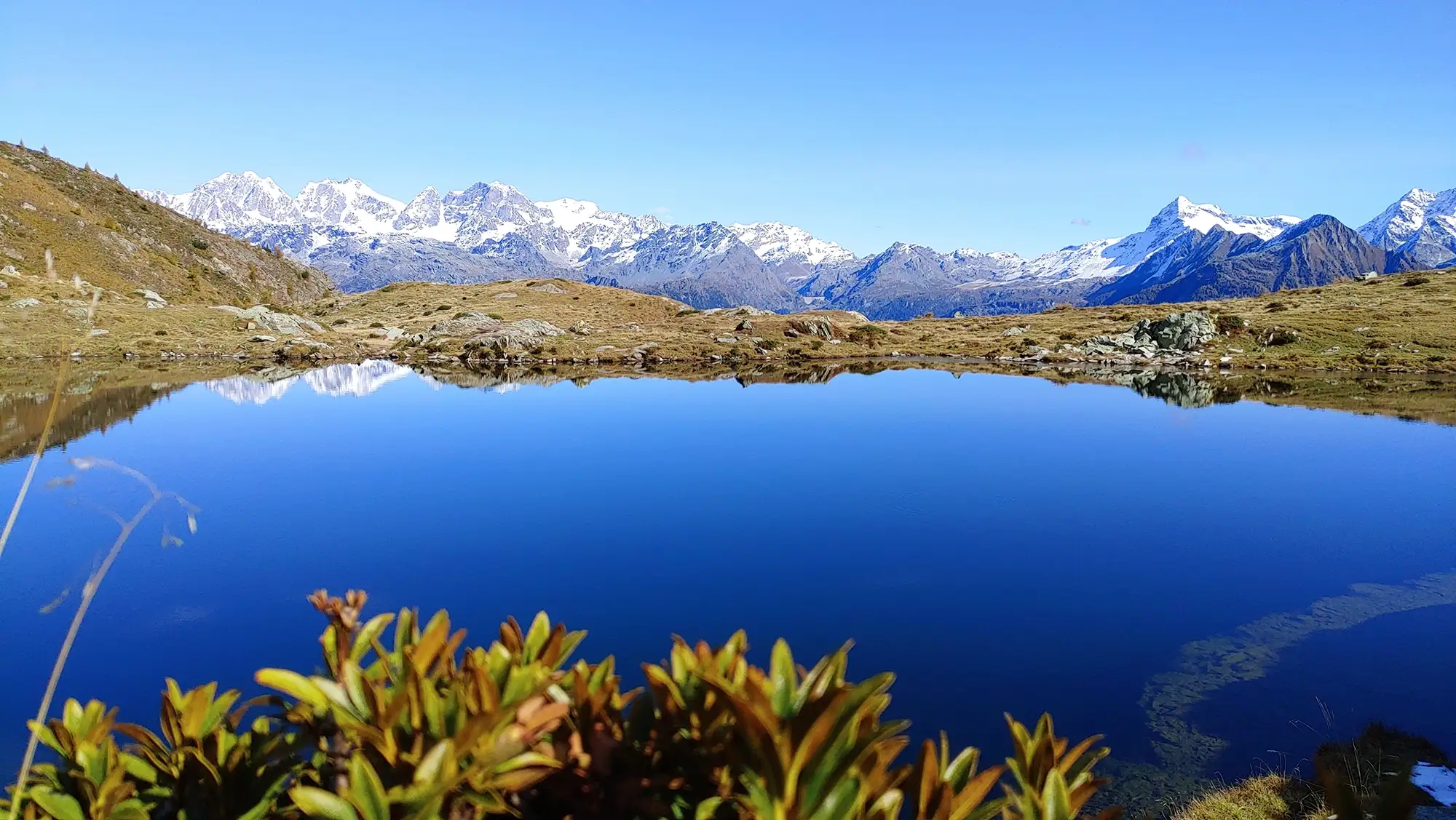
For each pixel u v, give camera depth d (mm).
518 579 11695
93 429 26234
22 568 12172
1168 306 81312
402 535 14055
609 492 17547
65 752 2512
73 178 149000
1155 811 6484
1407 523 15336
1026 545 13703
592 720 2316
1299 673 8938
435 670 2447
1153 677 8805
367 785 1864
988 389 39938
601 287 99312
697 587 11391
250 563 12461
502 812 2129
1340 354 52250
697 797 2211
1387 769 6930
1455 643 9797
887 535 14227
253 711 7590
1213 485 18609
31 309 55031
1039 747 2688
